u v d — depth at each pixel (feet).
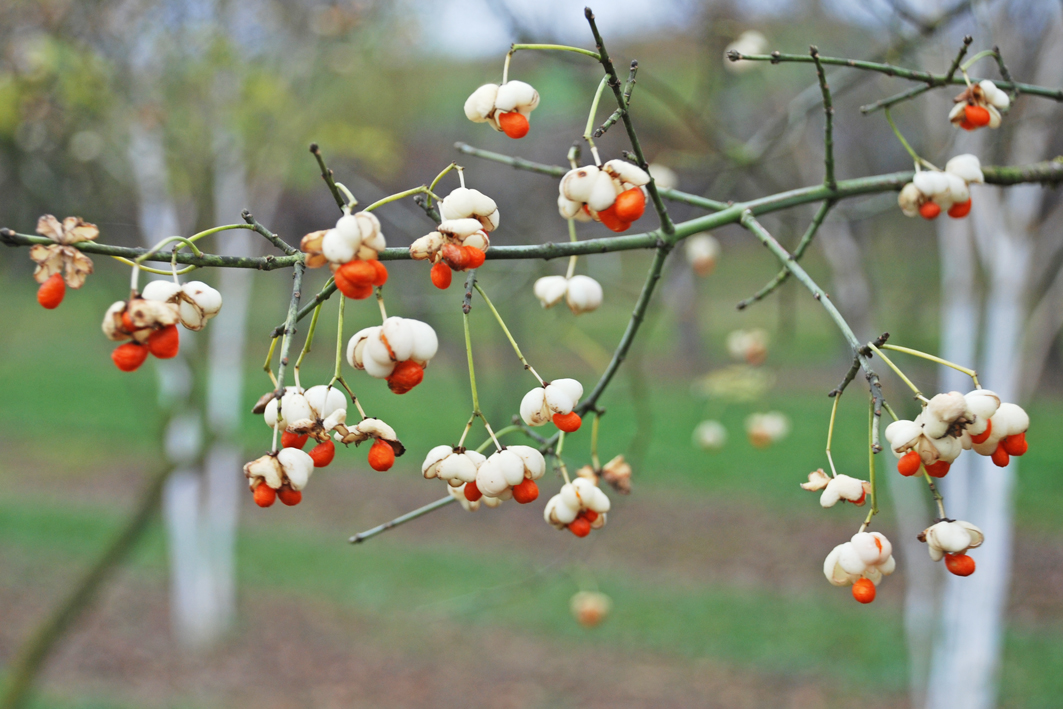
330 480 36.78
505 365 19.80
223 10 15.51
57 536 30.32
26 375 53.16
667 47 17.20
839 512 31.45
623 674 21.85
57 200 15.43
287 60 17.46
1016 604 24.26
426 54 19.45
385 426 4.16
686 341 45.68
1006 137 10.53
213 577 23.95
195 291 4.15
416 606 25.35
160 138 15.66
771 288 6.68
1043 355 14.64
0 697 19.42
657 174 10.11
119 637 23.65
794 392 43.16
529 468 4.55
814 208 12.68
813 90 9.56
